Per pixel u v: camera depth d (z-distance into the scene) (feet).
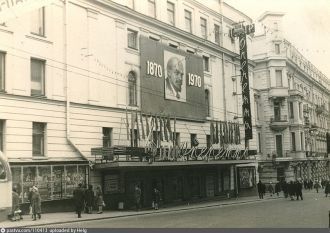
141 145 101.60
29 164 78.13
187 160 107.04
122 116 100.63
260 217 69.36
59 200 82.48
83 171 88.58
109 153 86.43
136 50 106.63
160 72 112.47
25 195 76.54
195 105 124.98
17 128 77.82
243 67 146.92
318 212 76.18
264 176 172.55
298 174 182.29
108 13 99.40
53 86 85.51
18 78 79.25
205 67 136.05
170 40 119.75
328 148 80.69
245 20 162.61
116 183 92.84
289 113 181.57
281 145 176.55
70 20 90.43
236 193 139.74
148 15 111.75
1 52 77.92
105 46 97.86
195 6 131.75
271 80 177.06
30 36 82.17
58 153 84.69
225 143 125.90
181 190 115.14
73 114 88.63
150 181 102.73
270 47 178.29
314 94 216.33
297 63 194.39
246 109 144.66
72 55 89.97
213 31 140.05
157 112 109.91
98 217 72.90
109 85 98.07
